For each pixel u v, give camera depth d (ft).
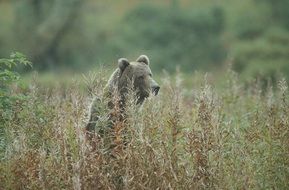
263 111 144.36
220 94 167.02
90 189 102.32
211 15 627.87
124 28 611.88
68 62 571.69
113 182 106.42
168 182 103.14
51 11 599.16
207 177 104.63
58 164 106.32
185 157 109.81
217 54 597.93
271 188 110.11
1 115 123.65
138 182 103.09
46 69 550.36
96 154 105.70
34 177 106.52
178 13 624.59
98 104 113.80
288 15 610.65
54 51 572.51
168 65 554.87
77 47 579.48
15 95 128.06
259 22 608.60
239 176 105.40
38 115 126.21
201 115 112.06
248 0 642.22
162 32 607.37
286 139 112.78
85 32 592.19
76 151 106.11
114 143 108.88
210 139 107.45
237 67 472.03
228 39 606.96
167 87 162.30
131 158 104.88
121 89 127.13
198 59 587.27
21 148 109.60
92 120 117.19
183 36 608.19
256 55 475.31
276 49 473.26
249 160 109.40
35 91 126.62
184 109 139.85
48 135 116.67
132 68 128.98
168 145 108.27
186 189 103.40
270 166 111.34
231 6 650.02
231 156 109.29
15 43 568.00
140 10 633.61
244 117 147.13
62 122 116.37
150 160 104.83
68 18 586.86
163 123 112.27
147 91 126.72
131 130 107.86
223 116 131.13
